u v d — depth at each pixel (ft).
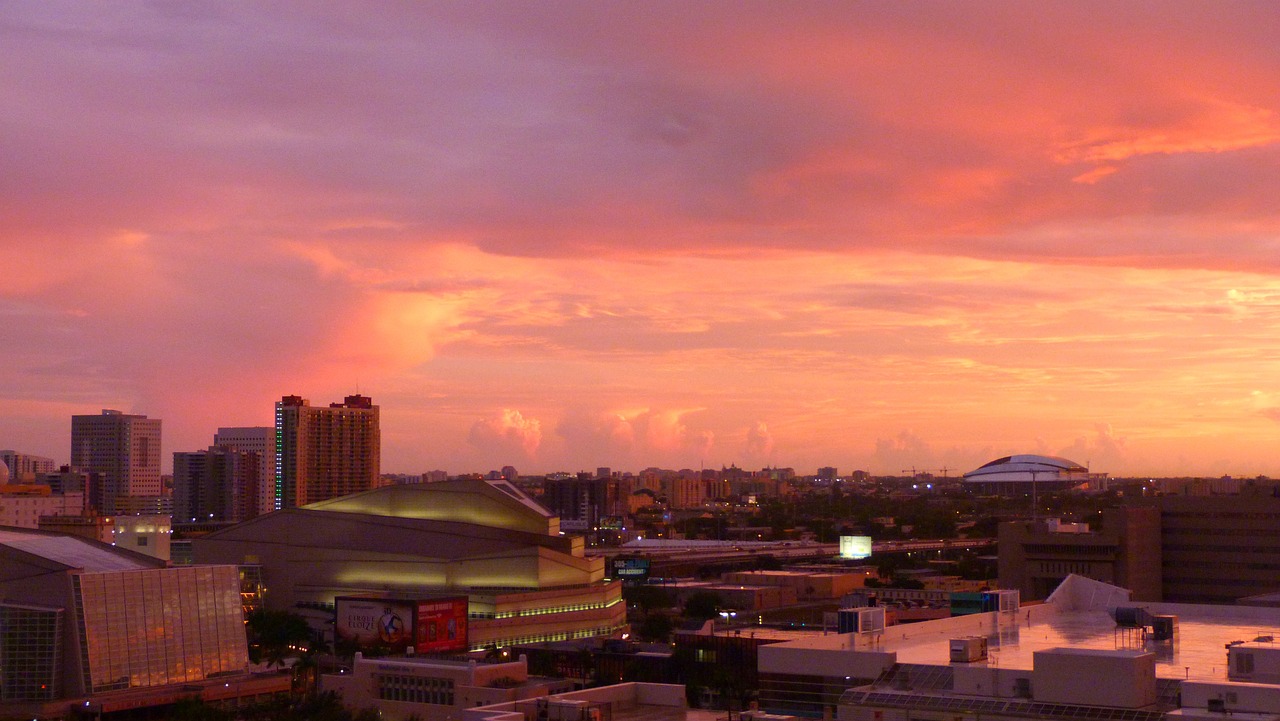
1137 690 380.78
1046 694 393.70
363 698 654.94
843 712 416.46
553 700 521.65
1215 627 536.01
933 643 476.95
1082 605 609.42
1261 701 366.22
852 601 560.20
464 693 607.37
